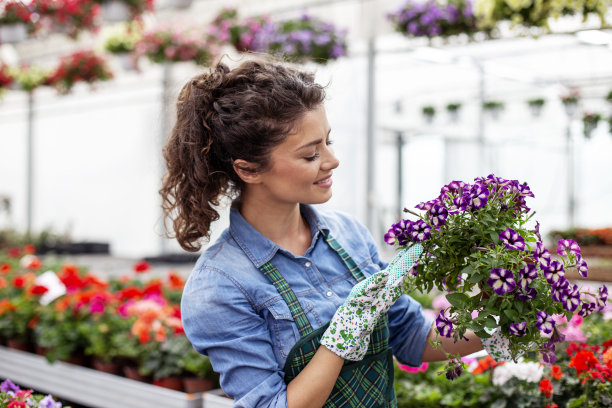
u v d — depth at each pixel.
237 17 6.24
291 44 5.59
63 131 14.43
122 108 13.09
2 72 9.58
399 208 12.16
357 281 1.36
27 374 3.46
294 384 1.18
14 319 3.88
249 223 1.37
